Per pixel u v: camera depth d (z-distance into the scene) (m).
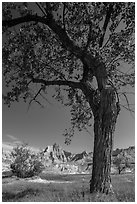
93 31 15.80
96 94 15.04
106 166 13.17
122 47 15.88
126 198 10.36
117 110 13.88
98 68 14.84
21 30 16.53
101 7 15.09
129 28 15.89
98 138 13.63
